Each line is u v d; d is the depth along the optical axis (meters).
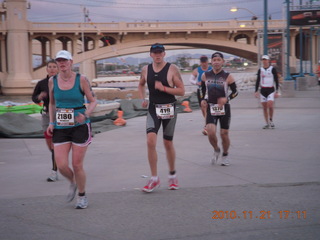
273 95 11.89
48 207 5.42
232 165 7.71
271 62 27.78
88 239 4.36
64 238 4.39
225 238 4.34
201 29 60.28
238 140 10.34
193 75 11.15
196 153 8.91
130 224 4.77
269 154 8.62
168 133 6.07
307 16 27.03
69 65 5.25
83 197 5.35
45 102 6.82
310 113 15.84
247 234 4.44
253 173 7.07
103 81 49.62
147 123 6.06
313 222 4.77
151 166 6.00
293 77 38.41
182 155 8.73
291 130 11.75
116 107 17.19
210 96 7.51
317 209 5.20
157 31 60.03
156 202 5.55
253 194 5.84
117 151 9.33
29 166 8.00
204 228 4.62
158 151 9.23
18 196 5.97
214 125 7.52
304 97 23.47
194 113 17.75
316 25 27.00
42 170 7.65
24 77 59.16
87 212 5.20
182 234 4.46
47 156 8.95
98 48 60.41
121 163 8.07
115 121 13.86
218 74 7.54
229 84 7.56
